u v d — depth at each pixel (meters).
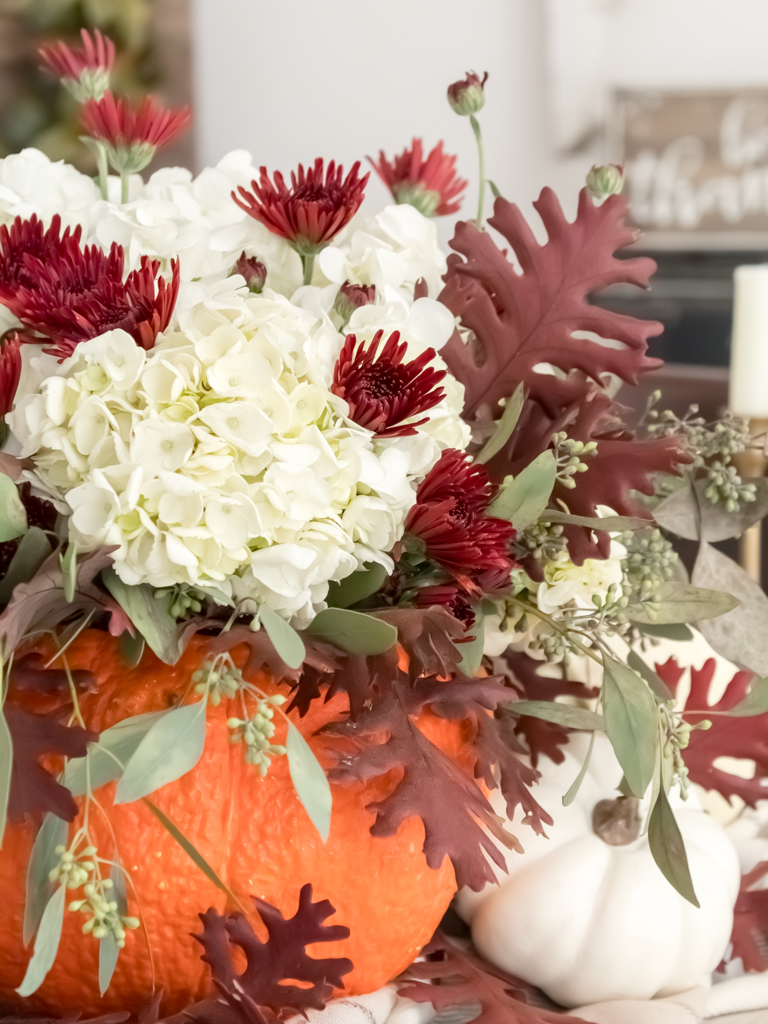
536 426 0.61
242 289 0.53
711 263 2.15
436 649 0.50
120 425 0.46
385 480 0.49
